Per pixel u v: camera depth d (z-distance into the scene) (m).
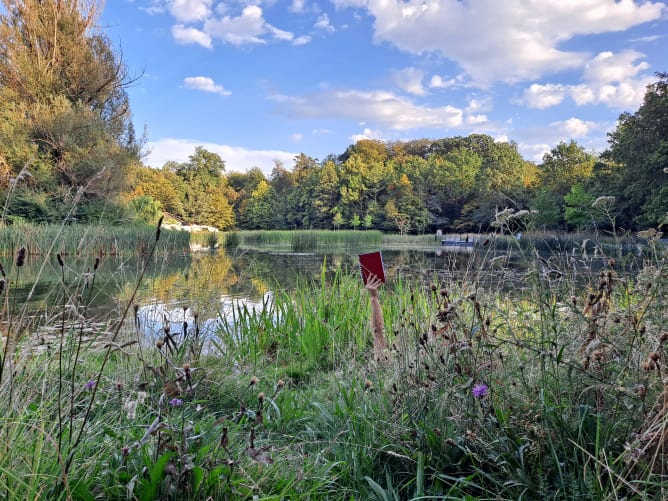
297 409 2.36
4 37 20.78
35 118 19.95
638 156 28.39
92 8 23.23
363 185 55.97
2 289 1.34
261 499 1.30
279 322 4.69
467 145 71.25
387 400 2.11
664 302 1.71
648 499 1.27
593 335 1.68
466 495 1.42
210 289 5.29
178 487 1.25
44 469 1.26
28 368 1.86
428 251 21.52
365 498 1.61
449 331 1.97
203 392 2.46
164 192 50.81
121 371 2.33
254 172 78.06
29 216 15.44
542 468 1.49
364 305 4.68
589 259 2.65
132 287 6.53
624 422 1.49
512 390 1.82
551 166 49.81
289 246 28.59
